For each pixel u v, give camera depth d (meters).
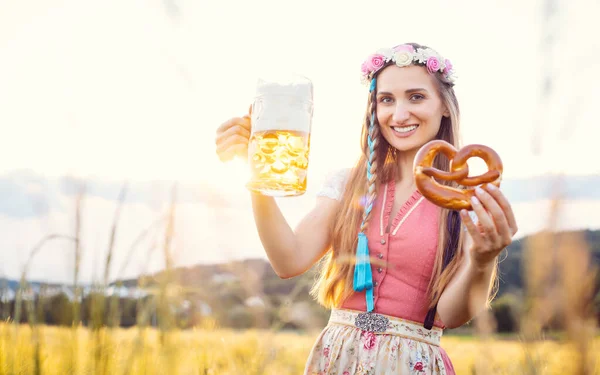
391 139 2.03
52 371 1.06
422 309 1.83
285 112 1.44
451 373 1.81
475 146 1.45
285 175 1.45
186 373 1.02
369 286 1.84
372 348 1.79
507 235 1.38
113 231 1.05
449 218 1.87
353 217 2.00
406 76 2.00
